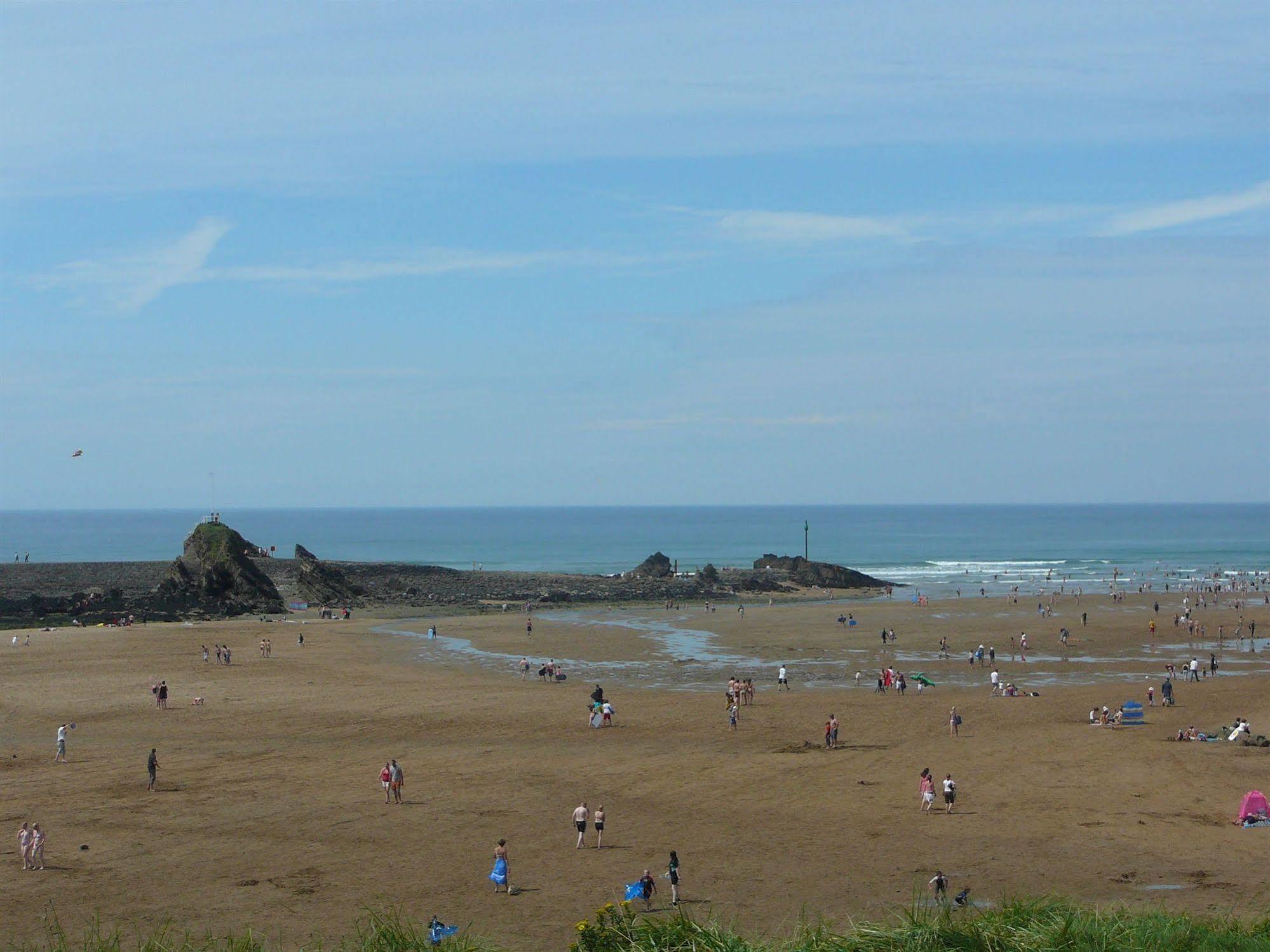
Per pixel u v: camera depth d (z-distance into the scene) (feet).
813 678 251.80
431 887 104.63
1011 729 186.60
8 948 86.43
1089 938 70.90
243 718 195.00
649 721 193.88
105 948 79.71
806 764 158.92
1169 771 153.38
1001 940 69.41
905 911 77.46
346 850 115.96
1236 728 176.96
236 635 339.57
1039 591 509.76
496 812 131.54
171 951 78.38
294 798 137.69
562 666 271.08
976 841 119.85
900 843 119.34
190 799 136.77
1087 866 110.83
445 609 433.07
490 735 180.75
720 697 222.28
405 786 144.46
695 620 392.68
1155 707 210.18
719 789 143.64
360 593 474.90
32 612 397.19
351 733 181.88
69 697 217.56
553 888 104.32
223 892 102.27
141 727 187.11
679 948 64.23
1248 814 126.93
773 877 107.86
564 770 154.71
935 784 146.61
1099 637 329.93
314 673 256.73
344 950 78.02
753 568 649.20
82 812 130.31
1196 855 114.32
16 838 118.93
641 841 120.06
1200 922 81.41
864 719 196.54
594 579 568.00
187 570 439.63
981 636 332.19
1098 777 149.89
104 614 392.68
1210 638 327.88
